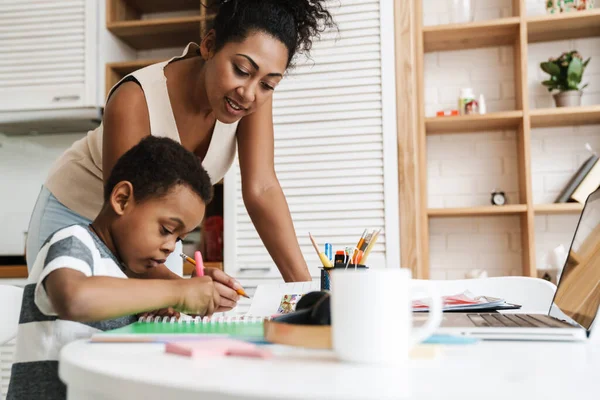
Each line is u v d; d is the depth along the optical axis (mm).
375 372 458
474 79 2850
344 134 2580
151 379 428
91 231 895
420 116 2592
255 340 631
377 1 2582
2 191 3199
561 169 2752
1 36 2957
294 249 1419
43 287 742
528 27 2662
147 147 921
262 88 1230
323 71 2607
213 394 394
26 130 3107
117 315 729
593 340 643
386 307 495
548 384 409
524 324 728
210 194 970
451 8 2705
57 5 2938
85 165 1331
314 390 389
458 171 2838
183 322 818
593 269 789
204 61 1288
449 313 920
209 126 1368
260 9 1177
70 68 2912
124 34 3020
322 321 593
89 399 483
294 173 2607
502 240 2771
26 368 823
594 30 2705
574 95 2604
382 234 2514
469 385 406
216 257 2770
